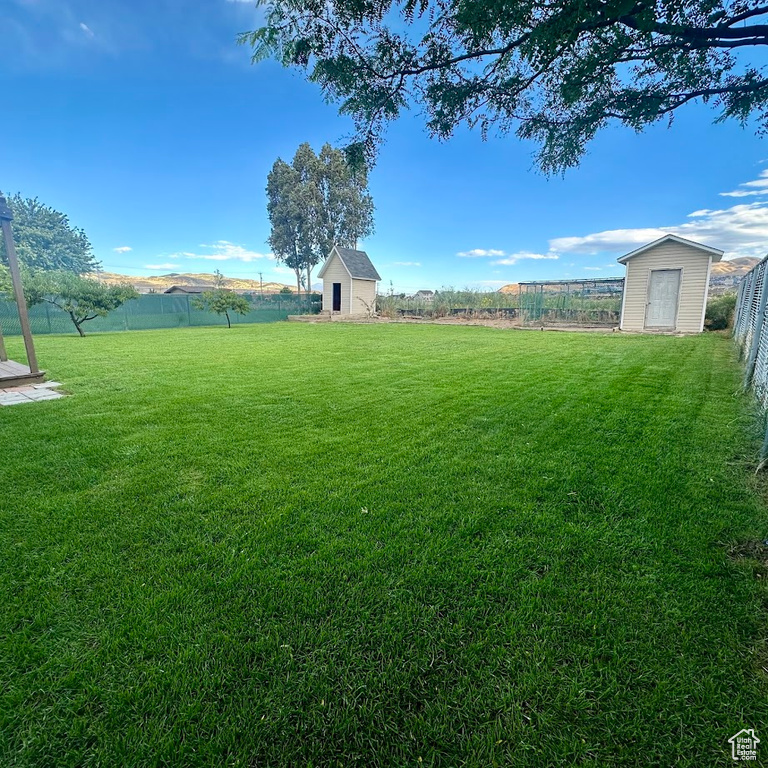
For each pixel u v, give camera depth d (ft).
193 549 6.73
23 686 4.36
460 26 6.98
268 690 4.32
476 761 3.70
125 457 10.75
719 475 9.29
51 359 27.91
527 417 13.97
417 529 7.29
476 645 4.86
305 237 93.20
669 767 3.64
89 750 3.77
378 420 13.85
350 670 4.56
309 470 9.89
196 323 66.95
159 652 4.76
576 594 5.66
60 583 5.93
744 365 22.40
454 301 72.90
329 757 3.73
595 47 6.93
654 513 7.72
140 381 20.47
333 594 5.71
